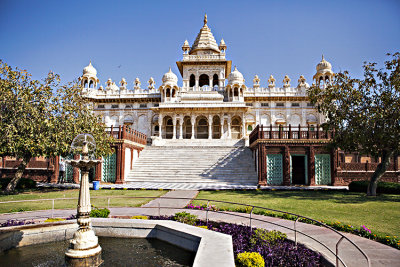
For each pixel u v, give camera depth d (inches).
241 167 976.9
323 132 900.6
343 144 708.7
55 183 956.0
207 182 889.5
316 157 909.8
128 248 273.4
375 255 256.1
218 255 206.8
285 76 1582.2
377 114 630.5
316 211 444.8
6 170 1012.5
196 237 259.6
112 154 961.5
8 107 641.0
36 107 670.5
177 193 658.8
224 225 356.2
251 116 1562.5
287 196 624.7
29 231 283.9
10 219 379.2
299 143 896.9
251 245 278.2
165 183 888.3
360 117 642.8
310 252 259.4
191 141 1266.0
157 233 302.7
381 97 640.4
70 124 724.7
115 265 232.5
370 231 320.5
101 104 1633.9
